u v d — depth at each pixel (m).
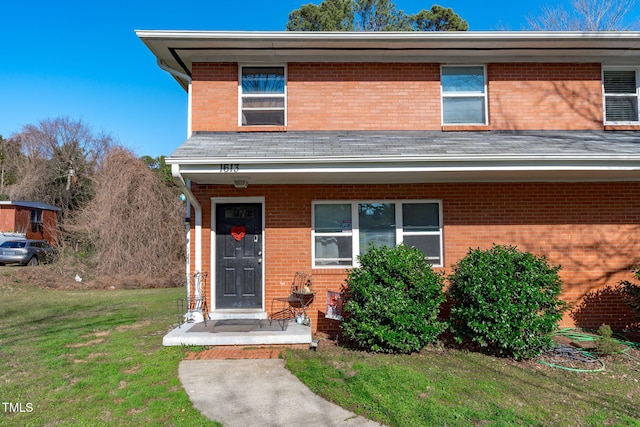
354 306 6.54
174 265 17.73
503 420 4.21
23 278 15.95
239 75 8.77
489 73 8.93
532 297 6.27
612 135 8.45
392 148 7.32
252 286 8.27
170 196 18.47
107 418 4.25
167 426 4.09
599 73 8.98
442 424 4.13
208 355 6.34
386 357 6.24
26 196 30.34
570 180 8.25
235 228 8.31
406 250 6.93
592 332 7.84
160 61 8.80
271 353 6.43
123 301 12.33
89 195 31.62
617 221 8.26
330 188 8.20
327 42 8.23
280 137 8.23
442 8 28.78
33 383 5.18
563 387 5.20
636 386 5.28
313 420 4.23
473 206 8.22
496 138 8.12
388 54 8.70
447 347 6.79
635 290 7.28
